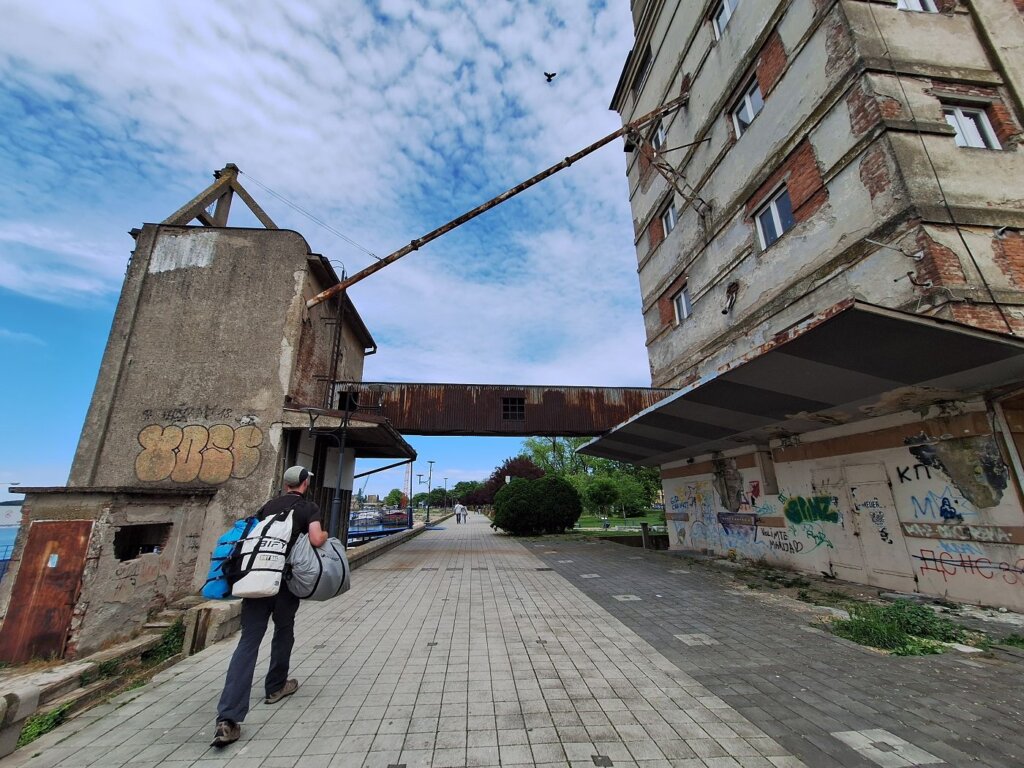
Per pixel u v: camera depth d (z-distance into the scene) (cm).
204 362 1040
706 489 1273
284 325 1076
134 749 294
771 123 1033
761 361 622
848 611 602
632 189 1920
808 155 917
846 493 801
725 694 370
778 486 975
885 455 730
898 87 768
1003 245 685
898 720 324
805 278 915
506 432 1432
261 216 1408
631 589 798
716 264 1273
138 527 701
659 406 914
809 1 916
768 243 1086
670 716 334
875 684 386
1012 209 707
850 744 293
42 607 483
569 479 3975
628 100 1922
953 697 359
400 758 282
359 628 565
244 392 1026
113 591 537
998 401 595
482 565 1105
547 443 5312
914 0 878
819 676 405
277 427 1009
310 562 354
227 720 297
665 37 1600
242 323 1069
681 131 1484
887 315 476
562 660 451
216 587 328
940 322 479
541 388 1485
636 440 1264
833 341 546
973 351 512
